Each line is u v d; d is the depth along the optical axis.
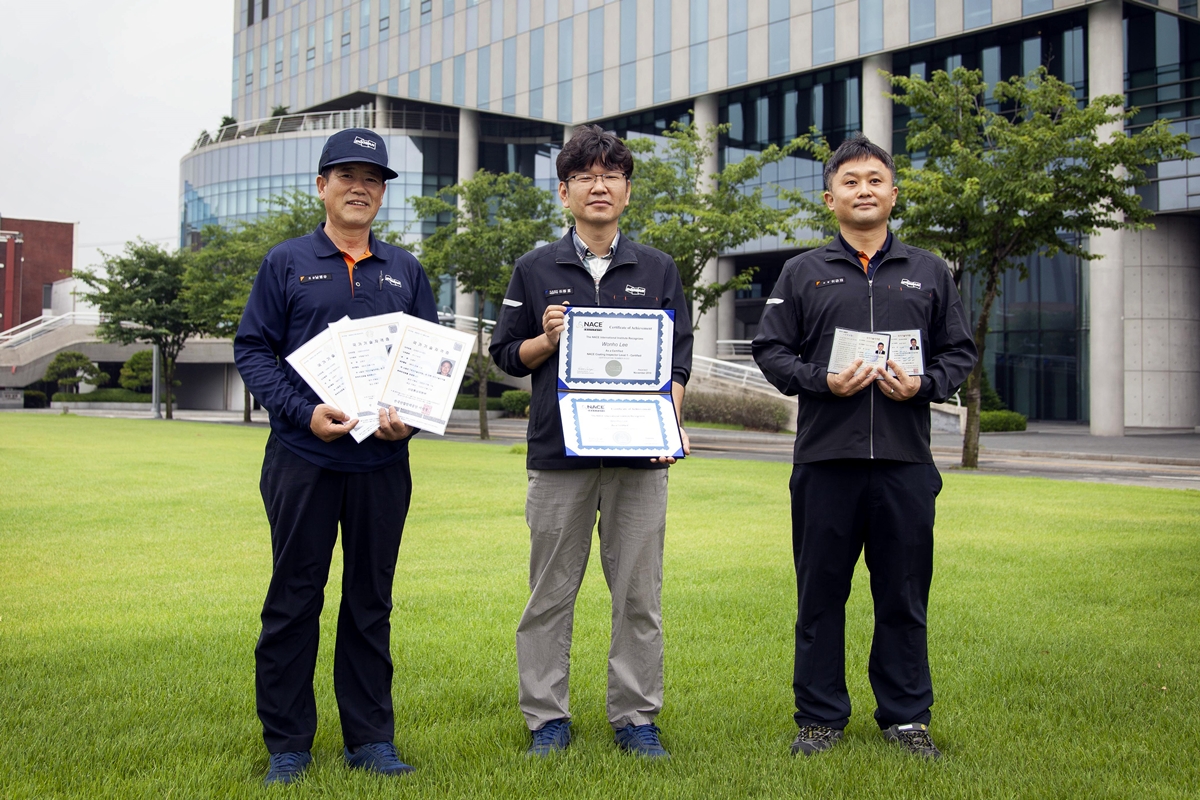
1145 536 7.94
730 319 38.72
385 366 3.15
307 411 3.07
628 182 3.48
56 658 4.31
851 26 30.53
